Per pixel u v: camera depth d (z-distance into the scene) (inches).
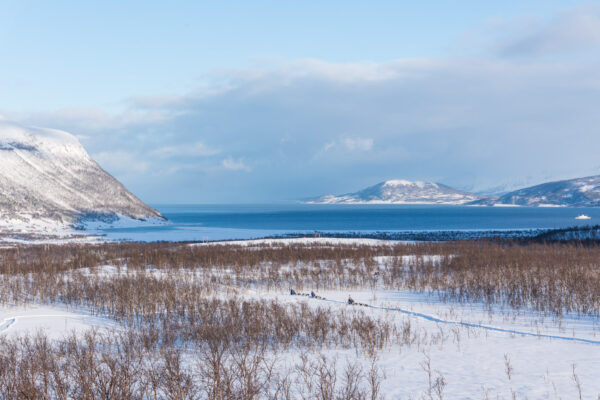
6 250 4586.6
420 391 869.8
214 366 882.8
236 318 1407.5
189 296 1840.6
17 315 1756.9
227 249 3961.6
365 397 837.2
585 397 816.9
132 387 898.7
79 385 856.9
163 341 1270.9
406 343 1247.5
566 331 1386.6
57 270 2790.4
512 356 1109.1
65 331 1441.9
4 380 875.4
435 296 2137.1
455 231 7751.0
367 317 1428.4
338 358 1130.0
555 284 2021.4
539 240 4756.4
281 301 1925.4
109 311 1760.6
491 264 2691.9
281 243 4598.9
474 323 1513.3
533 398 821.2
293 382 938.1
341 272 2770.7
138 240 6953.7
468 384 907.4
